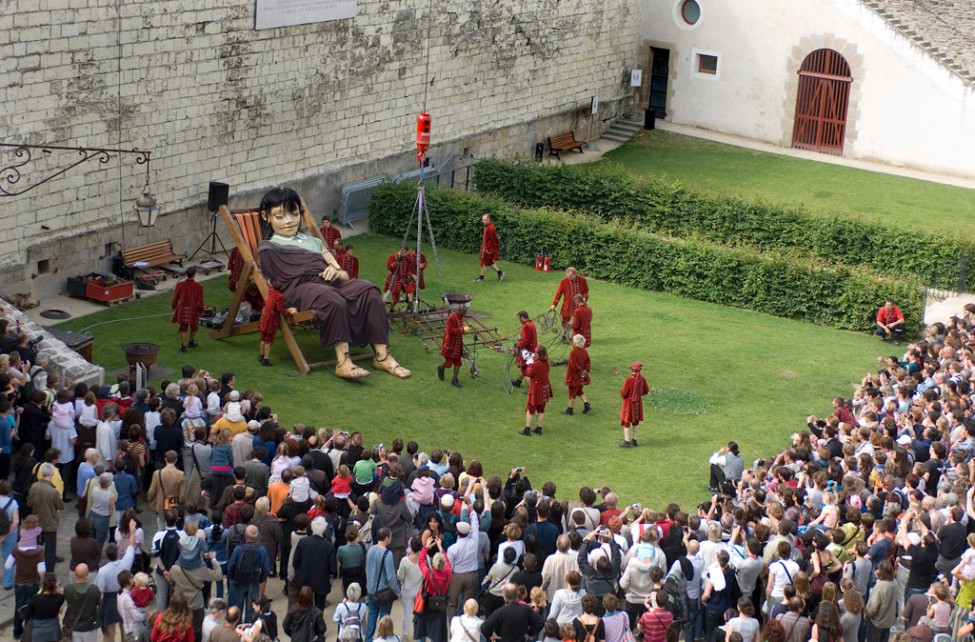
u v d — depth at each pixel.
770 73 49.88
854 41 47.66
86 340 26.27
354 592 15.99
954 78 46.06
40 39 29.39
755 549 17.38
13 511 18.30
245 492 18.77
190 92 33.66
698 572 17.41
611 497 18.70
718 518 19.58
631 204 40.44
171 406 21.73
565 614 16.09
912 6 49.28
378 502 18.73
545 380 26.08
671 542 18.03
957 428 22.38
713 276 35.34
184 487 19.55
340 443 20.70
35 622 16.23
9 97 29.06
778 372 30.72
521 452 25.59
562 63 48.59
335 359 29.64
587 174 41.25
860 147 48.66
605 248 36.53
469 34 43.44
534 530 18.05
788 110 49.88
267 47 35.59
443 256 37.78
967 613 18.14
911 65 46.75
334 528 19.14
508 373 28.69
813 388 29.86
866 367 31.41
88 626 16.31
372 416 26.75
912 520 18.69
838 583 17.83
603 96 51.50
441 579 17.05
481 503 18.44
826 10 47.91
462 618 15.88
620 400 28.52
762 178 46.47
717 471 23.09
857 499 19.34
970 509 20.06
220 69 34.34
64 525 20.73
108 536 19.17
